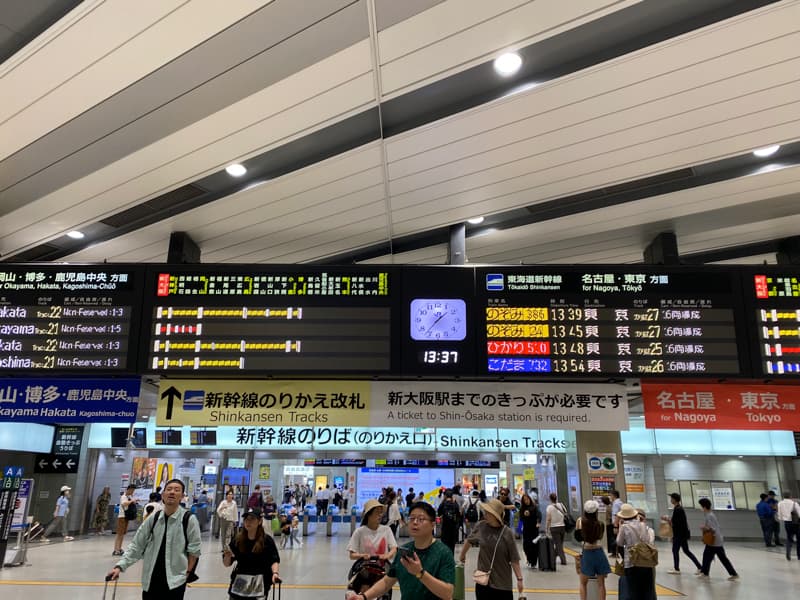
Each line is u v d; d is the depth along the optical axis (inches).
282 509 621.0
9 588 328.2
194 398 274.4
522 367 261.1
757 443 722.8
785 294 267.1
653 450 727.7
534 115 216.8
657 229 321.4
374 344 266.1
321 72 195.5
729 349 260.2
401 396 274.4
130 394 269.0
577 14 171.2
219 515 551.8
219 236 326.6
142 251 348.5
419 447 669.9
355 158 245.9
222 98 207.5
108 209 292.0
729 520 712.4
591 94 204.2
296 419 271.4
